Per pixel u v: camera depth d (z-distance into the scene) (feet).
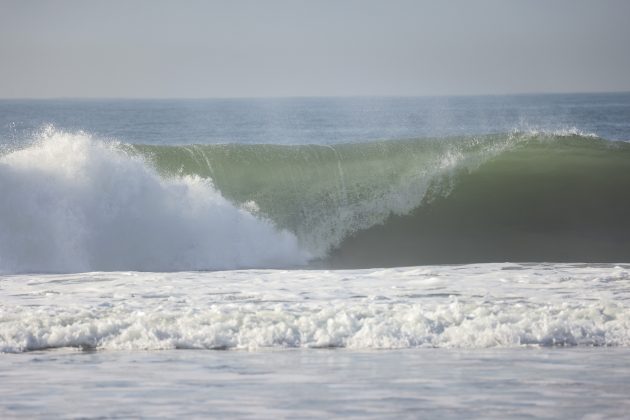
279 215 237.86
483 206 252.62
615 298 132.26
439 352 99.14
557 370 87.71
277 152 253.85
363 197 250.57
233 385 81.41
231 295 138.51
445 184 260.62
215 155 248.93
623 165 275.39
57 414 70.54
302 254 230.68
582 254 223.30
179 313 116.37
